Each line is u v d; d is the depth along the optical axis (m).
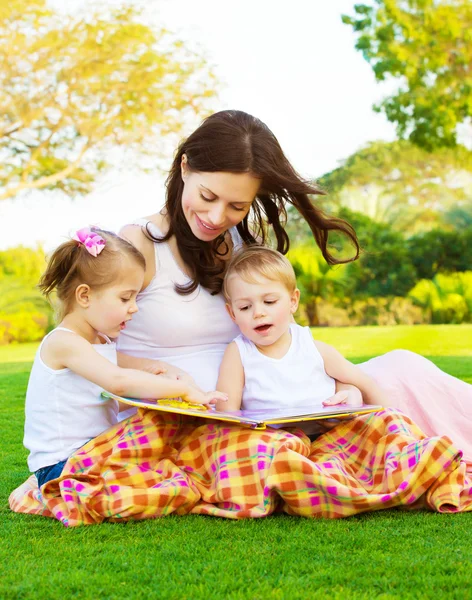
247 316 2.73
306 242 14.17
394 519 2.18
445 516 2.21
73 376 2.54
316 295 13.74
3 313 13.32
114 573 1.75
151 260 2.83
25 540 2.06
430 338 10.08
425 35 14.46
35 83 14.70
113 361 2.65
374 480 2.39
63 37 14.60
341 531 2.05
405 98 14.98
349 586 1.64
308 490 2.20
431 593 1.58
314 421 2.68
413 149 15.88
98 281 2.55
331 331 11.58
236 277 2.76
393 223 15.30
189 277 2.85
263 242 3.20
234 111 2.73
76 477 2.32
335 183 15.89
